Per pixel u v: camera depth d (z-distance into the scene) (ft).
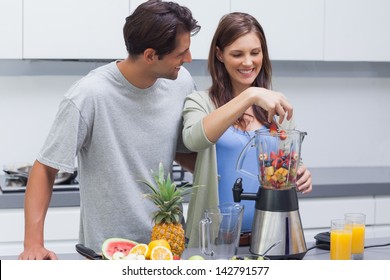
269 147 6.82
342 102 13.20
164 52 6.95
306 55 11.83
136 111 7.41
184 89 7.90
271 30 11.65
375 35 12.07
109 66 7.41
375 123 13.39
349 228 6.91
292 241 6.88
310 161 13.20
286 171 6.83
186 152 8.21
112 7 11.00
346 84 13.17
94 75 7.36
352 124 13.29
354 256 7.09
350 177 12.03
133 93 7.35
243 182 7.70
